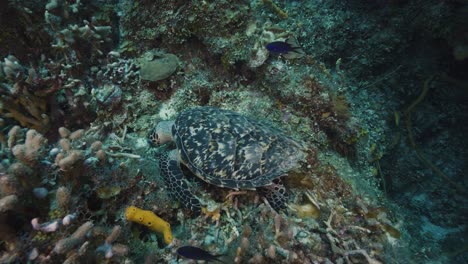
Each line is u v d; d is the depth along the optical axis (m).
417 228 1.60
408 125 1.87
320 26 1.81
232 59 1.24
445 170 1.88
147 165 0.98
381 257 0.87
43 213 0.74
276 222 0.82
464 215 1.71
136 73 1.28
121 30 1.34
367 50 1.85
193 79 1.33
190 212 0.94
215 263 0.77
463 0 1.56
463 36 1.60
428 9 1.67
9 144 0.82
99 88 1.22
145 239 0.91
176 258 0.82
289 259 0.76
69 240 0.65
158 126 1.08
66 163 0.72
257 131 1.01
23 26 1.10
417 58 1.84
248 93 1.33
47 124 1.11
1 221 0.66
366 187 1.20
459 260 1.36
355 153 1.36
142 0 1.24
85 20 1.17
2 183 0.65
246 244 0.75
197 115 1.06
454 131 1.90
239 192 0.95
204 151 0.96
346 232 0.93
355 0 1.83
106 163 0.89
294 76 1.23
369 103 1.91
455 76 1.81
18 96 1.02
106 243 0.73
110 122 1.19
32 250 0.66
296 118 1.25
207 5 1.18
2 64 0.99
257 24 1.28
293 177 1.06
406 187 1.90
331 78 1.36
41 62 1.16
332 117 1.24
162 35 1.31
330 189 1.09
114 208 0.89
